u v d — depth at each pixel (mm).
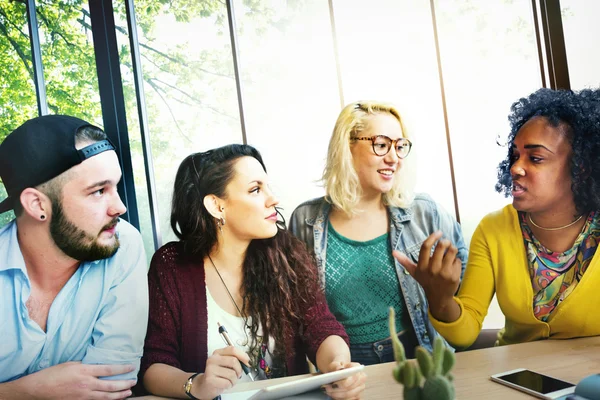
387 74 1862
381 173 1804
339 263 1766
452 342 1323
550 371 1019
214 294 1677
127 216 1778
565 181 1438
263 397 940
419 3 1857
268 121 1850
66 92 1813
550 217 1441
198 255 1700
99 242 1630
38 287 1611
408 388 613
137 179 1801
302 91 1854
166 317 1643
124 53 1820
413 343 1749
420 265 1261
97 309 1633
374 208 1806
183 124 1835
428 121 1850
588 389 834
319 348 1588
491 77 1860
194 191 1728
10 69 1811
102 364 1590
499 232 1495
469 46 1861
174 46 1837
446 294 1263
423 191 1833
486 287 1477
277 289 1696
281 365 1653
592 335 1347
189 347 1630
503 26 1866
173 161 1823
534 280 1440
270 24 1856
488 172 1844
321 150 1834
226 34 1849
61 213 1591
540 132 1466
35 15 1817
